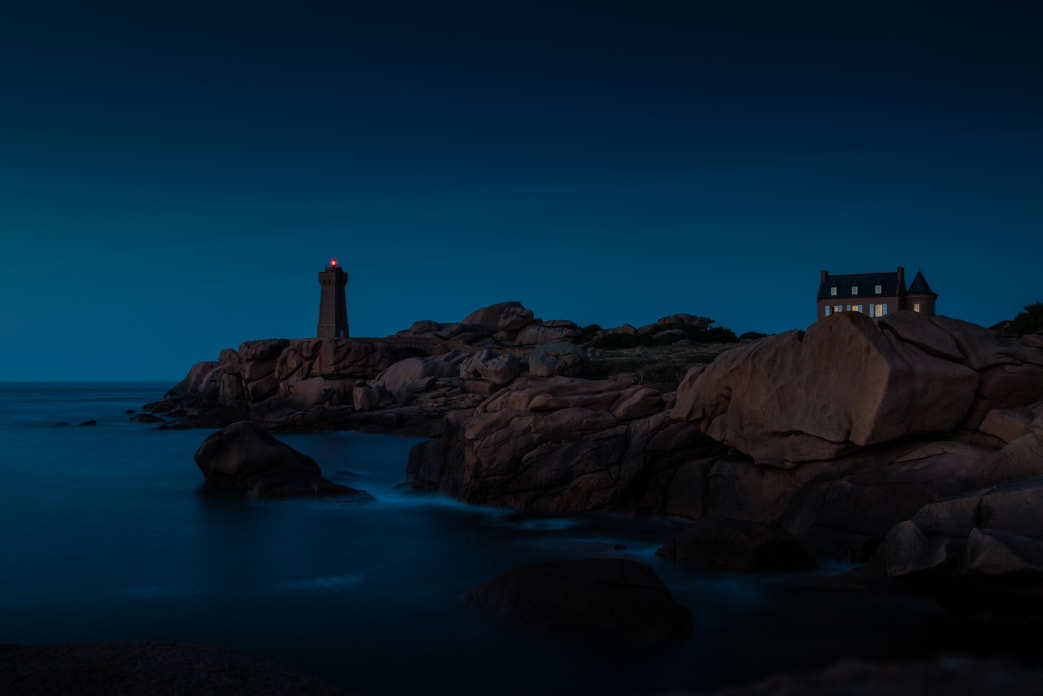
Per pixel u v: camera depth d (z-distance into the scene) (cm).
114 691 807
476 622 1259
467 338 9788
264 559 1791
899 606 1260
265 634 1240
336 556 1822
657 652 1103
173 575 1639
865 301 7544
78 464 3831
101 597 1467
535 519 2253
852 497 1609
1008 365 1691
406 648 1162
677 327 8962
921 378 1639
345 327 10619
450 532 2086
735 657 1087
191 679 852
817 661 1066
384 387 6700
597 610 1162
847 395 1712
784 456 1852
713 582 1464
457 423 2823
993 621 1128
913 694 262
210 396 8512
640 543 1916
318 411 6312
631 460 2261
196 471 3528
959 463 1552
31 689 812
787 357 1880
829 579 1412
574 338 9412
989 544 1049
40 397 15562
